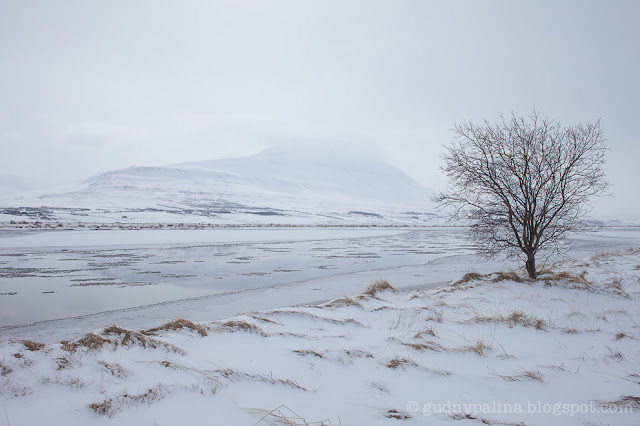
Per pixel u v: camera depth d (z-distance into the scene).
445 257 28.67
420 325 6.96
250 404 3.39
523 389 4.16
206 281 17.61
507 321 7.21
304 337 5.62
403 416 3.39
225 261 25.88
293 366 4.41
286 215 146.38
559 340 6.14
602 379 4.47
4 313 11.54
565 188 12.20
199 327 5.34
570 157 12.01
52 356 3.68
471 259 26.80
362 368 4.63
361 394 3.88
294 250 34.53
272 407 3.38
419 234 67.81
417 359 5.01
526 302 9.30
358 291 14.48
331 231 73.44
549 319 7.40
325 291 14.64
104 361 3.75
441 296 10.33
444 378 4.44
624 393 4.06
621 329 6.92
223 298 13.47
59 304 12.84
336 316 7.31
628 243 45.44
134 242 40.88
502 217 12.92
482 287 11.16
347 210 195.38
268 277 18.84
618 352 5.46
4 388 3.06
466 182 12.83
